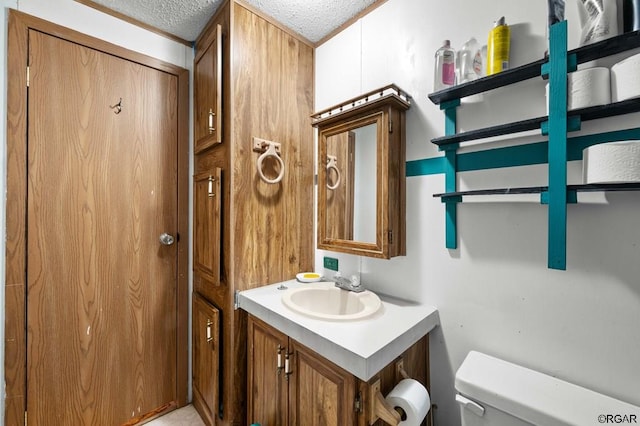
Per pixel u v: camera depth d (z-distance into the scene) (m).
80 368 1.39
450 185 1.12
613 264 0.81
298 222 1.65
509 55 0.98
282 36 1.57
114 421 1.49
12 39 1.21
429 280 1.20
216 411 1.41
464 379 0.89
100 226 1.44
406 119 1.29
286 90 1.58
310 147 1.72
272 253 1.52
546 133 0.83
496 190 0.92
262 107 1.47
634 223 0.78
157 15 1.50
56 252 1.32
